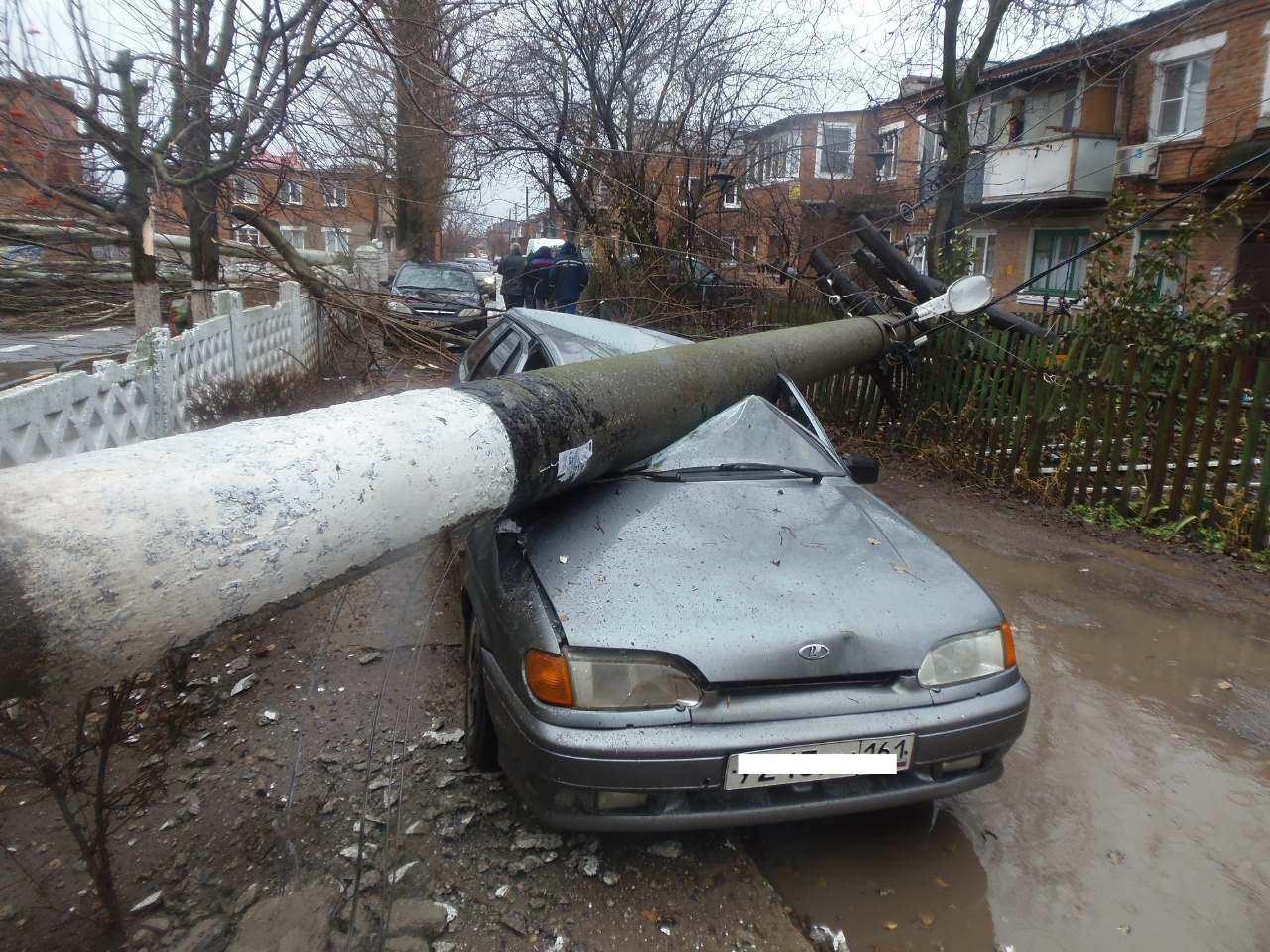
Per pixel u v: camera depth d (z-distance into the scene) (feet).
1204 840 8.66
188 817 8.31
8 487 4.61
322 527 5.84
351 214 31.12
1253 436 16.21
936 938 7.29
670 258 36.32
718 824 7.20
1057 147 50.75
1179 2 38.27
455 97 26.35
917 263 44.80
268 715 10.14
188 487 5.18
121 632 4.80
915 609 7.96
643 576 7.89
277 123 19.84
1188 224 21.44
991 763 8.05
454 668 11.48
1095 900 7.79
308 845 7.97
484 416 7.59
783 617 7.52
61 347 24.00
